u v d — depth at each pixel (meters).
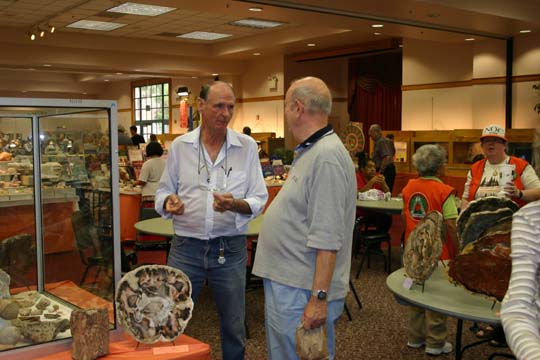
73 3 10.15
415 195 3.71
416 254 2.60
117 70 14.91
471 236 2.55
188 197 2.73
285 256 2.18
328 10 7.97
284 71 14.99
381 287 5.38
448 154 10.16
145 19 11.59
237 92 16.53
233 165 2.76
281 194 2.24
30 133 2.57
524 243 1.32
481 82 10.66
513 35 10.07
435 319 3.64
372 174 7.00
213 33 13.37
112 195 2.26
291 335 2.18
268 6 7.69
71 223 2.43
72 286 2.45
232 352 2.83
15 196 2.58
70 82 22.59
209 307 4.70
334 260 2.07
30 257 2.60
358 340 3.99
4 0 9.89
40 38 12.81
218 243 2.72
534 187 3.85
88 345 2.09
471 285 2.29
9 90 21.48
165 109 20.06
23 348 2.11
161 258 6.28
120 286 2.24
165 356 2.14
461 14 8.20
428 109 11.81
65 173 2.42
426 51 11.77
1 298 2.41
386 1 7.39
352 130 9.61
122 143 9.88
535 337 1.22
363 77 15.33
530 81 10.05
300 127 2.18
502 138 3.94
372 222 6.11
